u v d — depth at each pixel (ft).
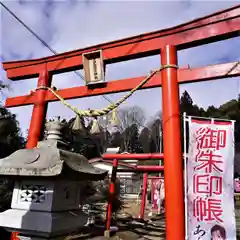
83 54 19.07
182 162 14.87
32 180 8.08
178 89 16.03
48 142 8.79
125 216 51.37
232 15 15.31
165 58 16.48
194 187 13.88
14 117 35.19
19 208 8.02
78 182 8.93
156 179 63.00
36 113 20.21
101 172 9.61
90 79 18.89
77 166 8.41
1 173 7.95
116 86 18.25
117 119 14.78
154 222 45.93
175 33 16.79
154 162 101.35
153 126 141.28
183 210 13.85
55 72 21.34
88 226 38.32
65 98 19.95
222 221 13.58
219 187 14.06
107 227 33.73
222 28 15.48
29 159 8.05
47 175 7.34
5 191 20.34
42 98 20.53
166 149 14.89
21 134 36.29
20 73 22.29
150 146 140.97
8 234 19.40
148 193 81.56
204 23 15.99
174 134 14.92
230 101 111.34
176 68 16.31
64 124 9.48
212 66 15.61
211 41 16.12
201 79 15.62
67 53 20.48
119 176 93.45
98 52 18.65
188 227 13.43
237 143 100.32
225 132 14.80
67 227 7.78
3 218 7.81
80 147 66.85
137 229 38.09
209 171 14.19
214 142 14.62
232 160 14.44
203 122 14.92
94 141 85.10
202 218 13.60
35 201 7.89
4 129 32.30
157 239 31.50
